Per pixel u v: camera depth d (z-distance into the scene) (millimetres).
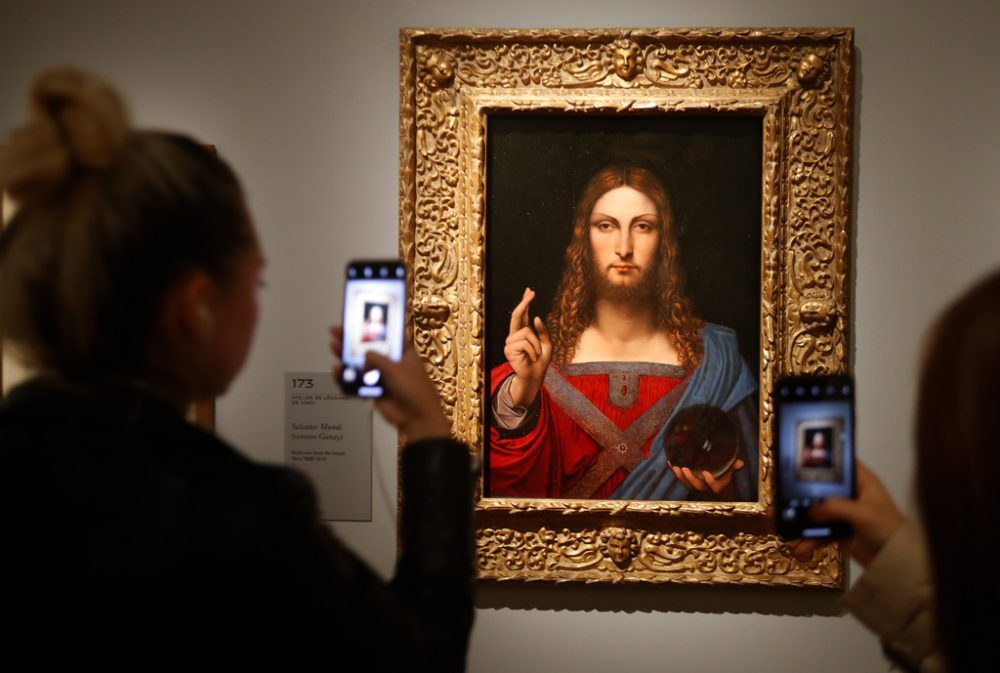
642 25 2369
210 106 2430
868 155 2352
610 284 2354
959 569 560
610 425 2357
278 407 2439
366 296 1389
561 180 2363
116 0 2436
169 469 734
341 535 2424
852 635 2365
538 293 2369
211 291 812
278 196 2428
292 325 2432
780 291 2324
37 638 683
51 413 732
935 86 2336
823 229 2334
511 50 2361
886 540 1058
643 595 2400
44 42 2441
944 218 2344
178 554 697
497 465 2381
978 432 545
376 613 750
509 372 2375
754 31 2307
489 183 2375
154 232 757
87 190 749
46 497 700
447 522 883
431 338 2381
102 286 742
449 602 830
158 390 807
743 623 2391
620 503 2340
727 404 2340
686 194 2350
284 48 2422
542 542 2369
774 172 2311
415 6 2402
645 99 2320
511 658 2414
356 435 2420
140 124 2436
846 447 1219
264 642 714
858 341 2363
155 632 688
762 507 2311
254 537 713
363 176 2420
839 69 2307
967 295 596
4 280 765
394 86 2410
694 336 2350
